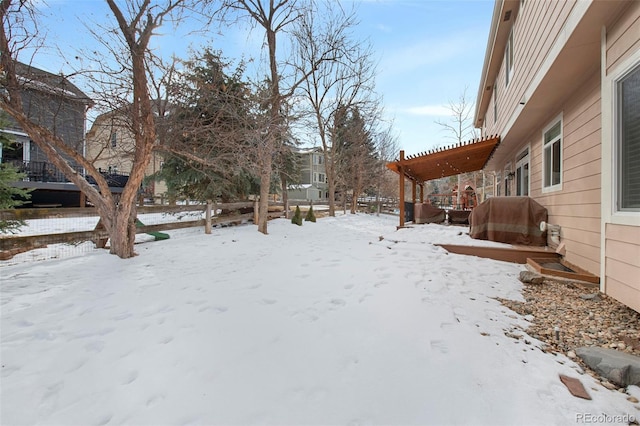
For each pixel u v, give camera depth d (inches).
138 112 190.7
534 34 200.8
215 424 64.1
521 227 237.6
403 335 100.7
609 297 131.6
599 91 154.9
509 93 294.4
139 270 179.5
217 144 269.3
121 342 95.8
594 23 126.7
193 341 96.3
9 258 205.8
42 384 76.2
